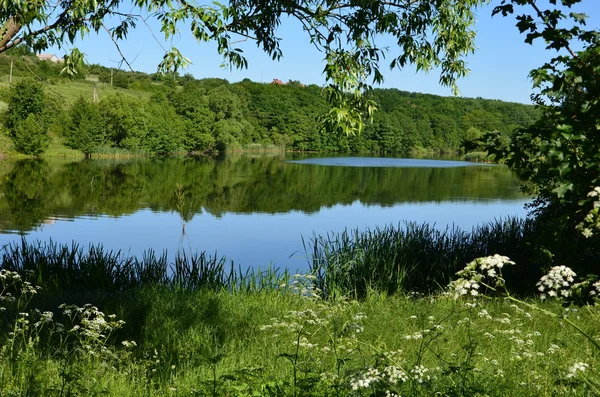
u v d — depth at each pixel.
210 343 6.00
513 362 4.95
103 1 5.84
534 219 13.43
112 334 6.30
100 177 37.00
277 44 6.89
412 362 4.99
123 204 24.34
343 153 102.38
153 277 9.84
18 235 16.39
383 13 6.84
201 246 15.63
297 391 3.87
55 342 5.72
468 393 3.65
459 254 11.39
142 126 65.19
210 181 37.19
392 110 116.62
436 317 7.02
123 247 15.23
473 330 6.23
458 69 7.90
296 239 17.08
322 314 7.28
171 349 5.83
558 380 3.99
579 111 3.28
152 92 79.00
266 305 7.90
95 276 9.38
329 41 6.75
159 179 37.00
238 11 6.63
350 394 3.42
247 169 50.81
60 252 10.45
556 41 3.33
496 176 50.75
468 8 7.67
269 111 97.75
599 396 3.68
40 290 8.39
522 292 9.13
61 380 4.25
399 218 22.53
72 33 5.83
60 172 39.62
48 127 55.50
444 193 33.81
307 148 100.06
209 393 4.01
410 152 109.62
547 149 3.25
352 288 9.55
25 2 5.37
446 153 114.50
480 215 23.81
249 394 3.96
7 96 52.50
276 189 33.41
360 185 38.00
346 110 6.66
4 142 52.12
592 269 3.39
